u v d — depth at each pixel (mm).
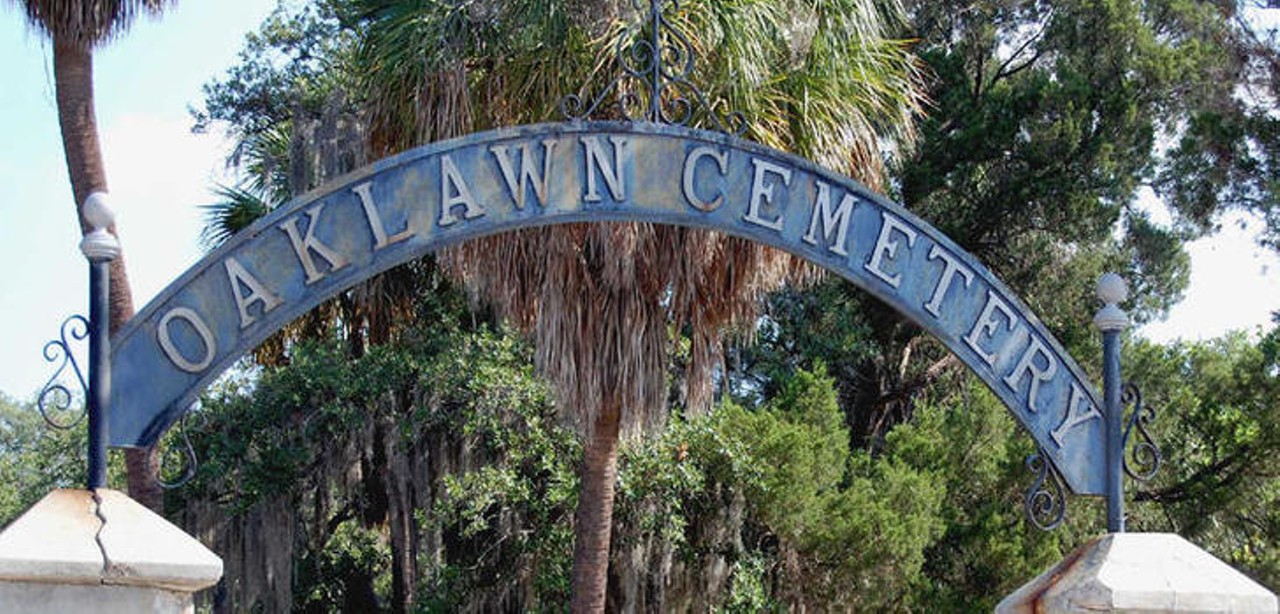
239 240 5613
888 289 6227
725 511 17688
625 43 10070
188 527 18078
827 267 6176
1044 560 18516
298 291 5645
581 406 11961
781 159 6152
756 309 12359
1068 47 25297
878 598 17812
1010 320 6367
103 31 14305
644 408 11992
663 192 6027
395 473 18625
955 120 24484
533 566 17828
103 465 5316
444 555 18766
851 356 24359
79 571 4824
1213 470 19953
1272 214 23406
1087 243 25391
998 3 26406
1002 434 20078
